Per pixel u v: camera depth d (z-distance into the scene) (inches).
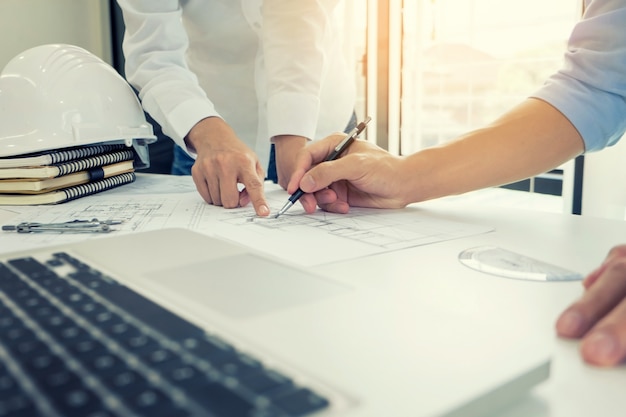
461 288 13.5
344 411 6.4
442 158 24.6
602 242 18.4
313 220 22.7
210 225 21.9
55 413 6.0
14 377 6.9
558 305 12.3
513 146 23.3
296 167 26.3
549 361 8.1
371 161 24.5
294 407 6.2
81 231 20.9
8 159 27.0
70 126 29.3
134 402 6.2
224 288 11.2
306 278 12.0
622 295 10.5
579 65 22.8
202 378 6.8
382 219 22.8
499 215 23.6
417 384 7.1
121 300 10.0
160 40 35.1
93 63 32.7
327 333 8.7
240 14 39.6
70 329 8.4
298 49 32.6
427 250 17.4
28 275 11.8
